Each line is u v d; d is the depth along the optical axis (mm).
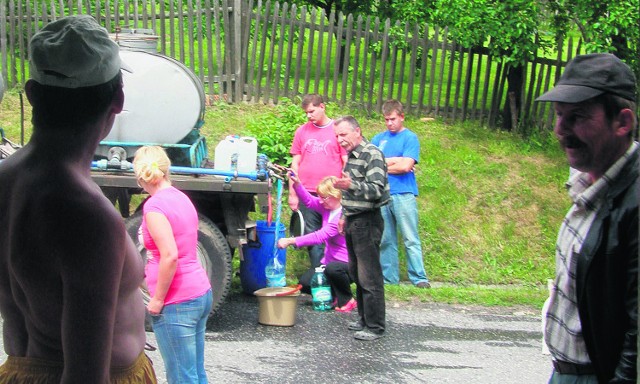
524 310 8109
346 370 6191
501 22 11062
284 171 8117
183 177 7098
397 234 9344
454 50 11820
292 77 14242
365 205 6766
